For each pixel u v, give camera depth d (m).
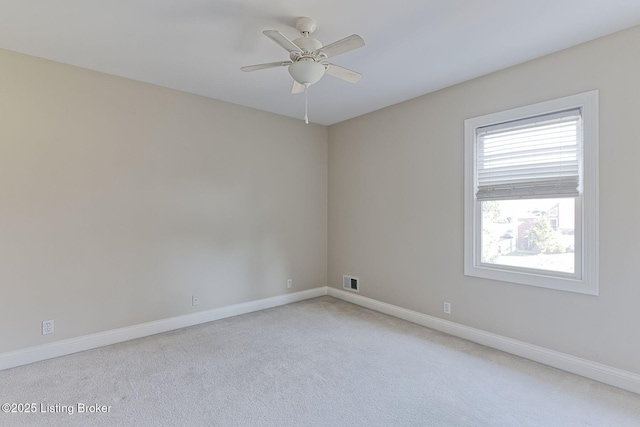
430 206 3.52
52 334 2.77
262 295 4.17
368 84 3.27
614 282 2.33
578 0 1.95
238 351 2.90
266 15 2.14
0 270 2.56
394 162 3.89
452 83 3.25
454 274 3.30
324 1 1.99
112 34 2.38
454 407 2.08
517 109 2.83
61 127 2.82
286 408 2.07
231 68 2.95
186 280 3.54
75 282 2.88
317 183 4.75
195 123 3.59
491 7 2.04
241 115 3.96
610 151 2.34
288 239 4.43
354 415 2.00
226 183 3.84
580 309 2.49
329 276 4.83
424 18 2.17
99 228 3.01
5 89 2.59
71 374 2.48
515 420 1.95
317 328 3.48
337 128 4.69
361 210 4.32
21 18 2.16
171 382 2.37
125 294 3.15
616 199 2.32
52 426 1.88
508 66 2.87
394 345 3.04
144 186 3.26
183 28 2.30
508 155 2.94
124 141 3.14
